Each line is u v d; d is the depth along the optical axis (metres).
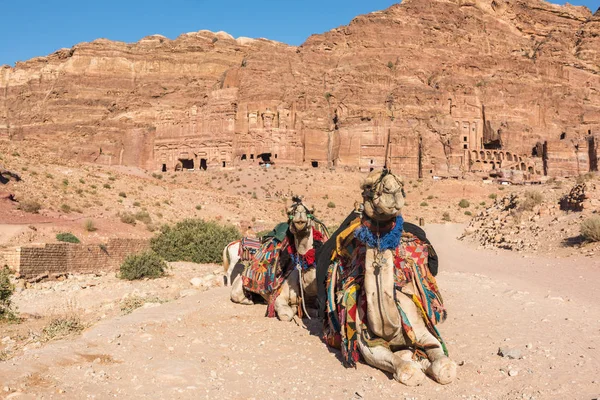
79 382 7.05
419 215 89.44
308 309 11.02
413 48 168.38
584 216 29.42
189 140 133.75
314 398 6.64
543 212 34.78
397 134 127.69
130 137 145.75
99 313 15.02
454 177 125.00
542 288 14.89
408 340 7.49
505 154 133.00
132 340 9.14
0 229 32.12
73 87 189.25
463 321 10.21
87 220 39.53
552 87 166.88
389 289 7.17
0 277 16.20
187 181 110.75
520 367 7.27
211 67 195.62
